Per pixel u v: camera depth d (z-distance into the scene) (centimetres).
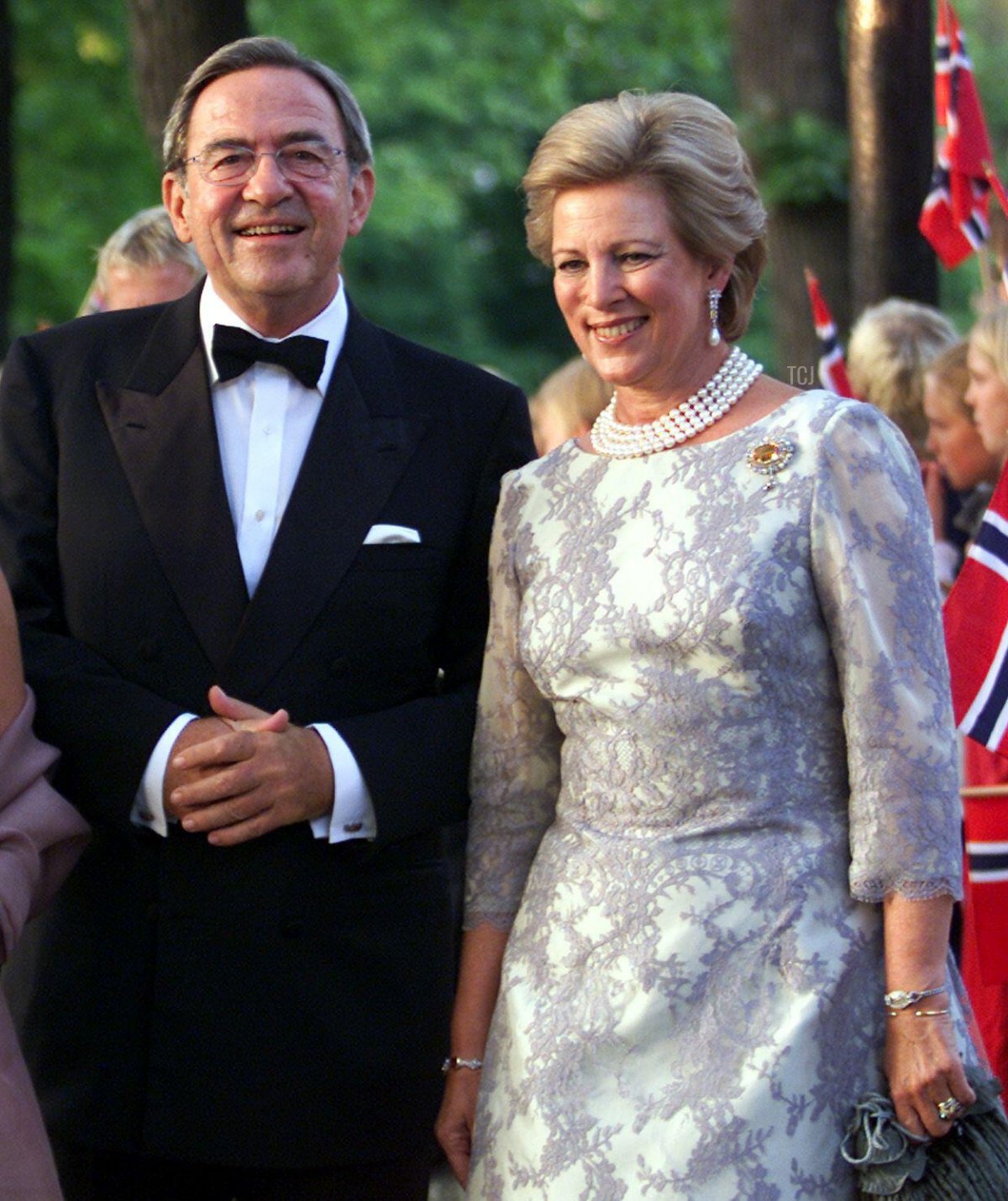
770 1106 443
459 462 556
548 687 490
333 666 531
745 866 457
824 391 478
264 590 529
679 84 505
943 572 759
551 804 517
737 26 1176
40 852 504
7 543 544
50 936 546
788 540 459
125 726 518
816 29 1155
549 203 490
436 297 3058
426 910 556
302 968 529
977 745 633
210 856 527
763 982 452
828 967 452
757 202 487
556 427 826
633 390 489
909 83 934
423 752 529
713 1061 450
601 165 471
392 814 523
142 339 562
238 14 835
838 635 458
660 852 463
